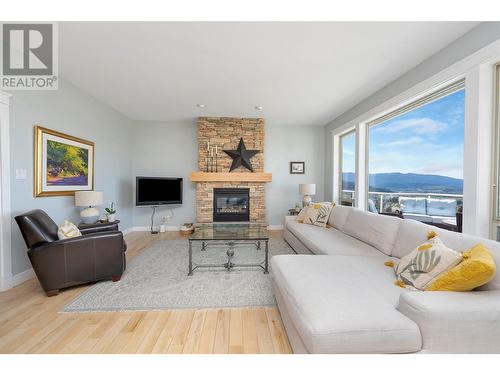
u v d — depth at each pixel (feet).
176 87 10.77
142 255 10.87
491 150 6.55
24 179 8.07
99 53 7.90
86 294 7.04
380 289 4.73
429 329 3.44
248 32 6.77
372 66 8.78
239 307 6.43
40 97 8.73
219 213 16.35
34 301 6.64
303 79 9.89
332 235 9.57
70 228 7.65
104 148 13.12
